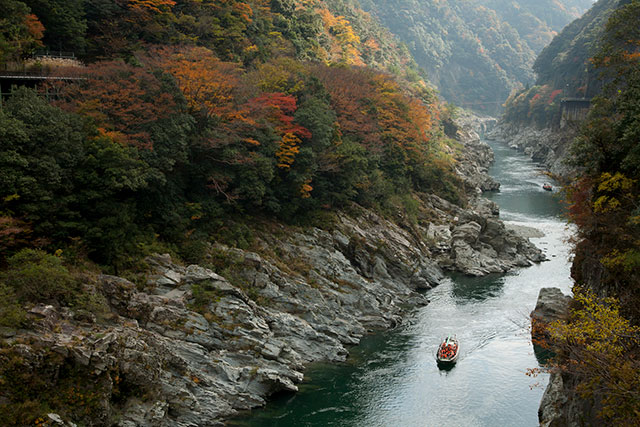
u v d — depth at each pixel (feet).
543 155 547.08
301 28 352.69
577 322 84.07
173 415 113.19
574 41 622.13
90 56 207.62
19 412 89.40
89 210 129.80
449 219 287.48
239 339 131.54
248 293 151.43
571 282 217.36
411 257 222.28
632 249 98.58
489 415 125.08
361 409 127.34
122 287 122.83
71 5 197.36
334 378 141.69
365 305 178.81
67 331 104.01
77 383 98.73
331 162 208.13
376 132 255.29
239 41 264.93
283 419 122.11
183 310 128.16
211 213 164.96
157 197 150.20
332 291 173.78
